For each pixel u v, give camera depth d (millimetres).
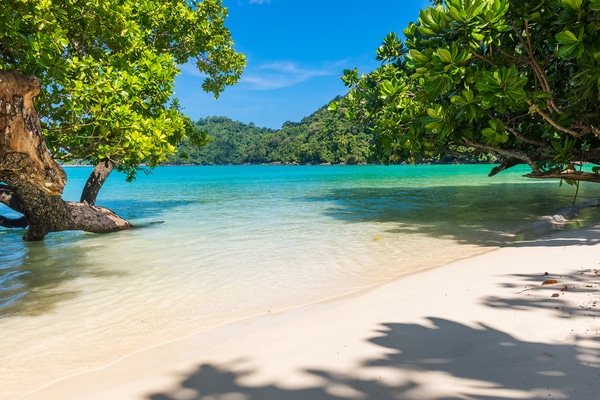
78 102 8508
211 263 7031
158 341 3822
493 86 7852
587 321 3357
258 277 6078
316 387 2617
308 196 20906
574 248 6559
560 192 19562
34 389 2949
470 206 14742
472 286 4758
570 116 9133
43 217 8992
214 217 13266
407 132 12109
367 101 17141
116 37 10430
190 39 18297
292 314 4332
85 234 10430
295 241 8867
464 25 7832
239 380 2816
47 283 5953
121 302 5070
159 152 9531
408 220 11695
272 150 198000
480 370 2668
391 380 2623
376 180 35469
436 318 3744
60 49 6945
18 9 6719
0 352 3656
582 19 7062
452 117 9242
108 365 3295
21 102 5918
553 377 2492
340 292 5156
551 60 10375
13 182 7520
